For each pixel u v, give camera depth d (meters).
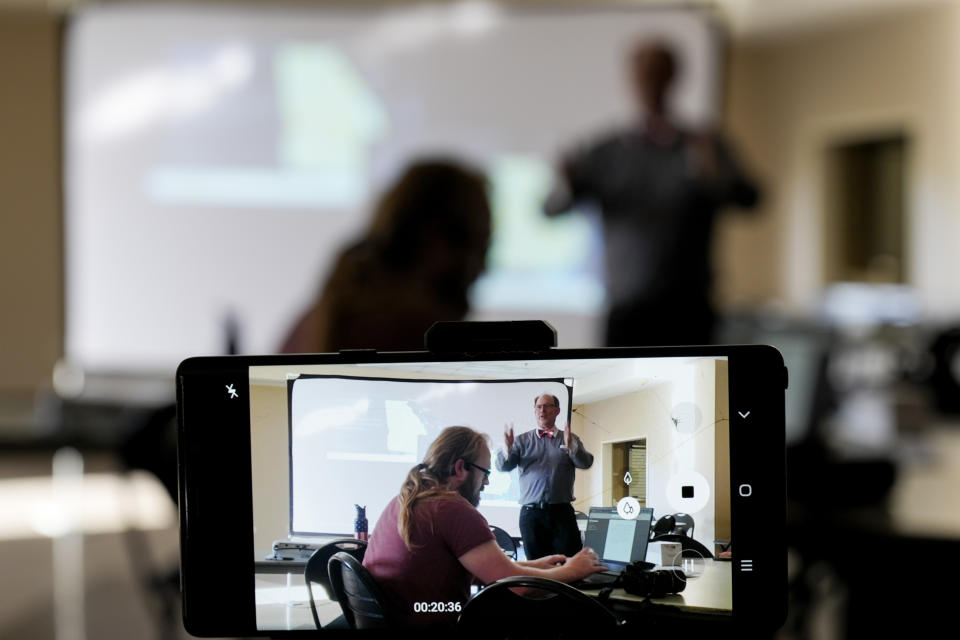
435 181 1.57
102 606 2.89
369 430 0.69
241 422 0.68
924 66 6.59
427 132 4.91
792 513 1.61
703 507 0.69
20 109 6.35
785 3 6.46
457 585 0.69
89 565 3.27
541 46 4.88
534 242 4.66
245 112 4.84
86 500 4.12
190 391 0.68
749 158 7.91
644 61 3.76
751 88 7.88
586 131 4.91
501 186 4.89
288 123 4.85
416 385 0.69
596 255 4.57
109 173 4.85
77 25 4.80
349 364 0.69
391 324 1.54
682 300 3.79
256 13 4.81
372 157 4.88
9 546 3.52
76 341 4.88
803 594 2.10
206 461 0.68
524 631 0.69
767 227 7.86
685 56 4.86
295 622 0.68
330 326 1.54
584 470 0.69
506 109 4.90
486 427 0.69
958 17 6.32
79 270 4.87
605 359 0.70
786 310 7.45
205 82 4.82
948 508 1.61
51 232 6.40
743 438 0.69
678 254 3.79
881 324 5.24
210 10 4.80
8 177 6.36
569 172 3.82
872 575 1.60
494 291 4.63
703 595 0.69
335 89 4.87
